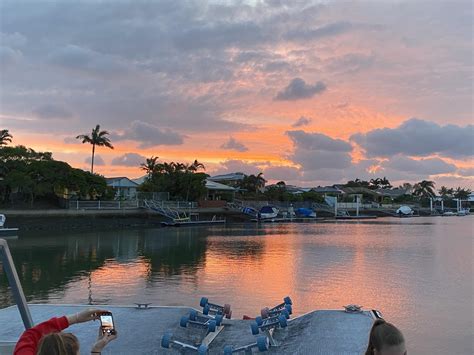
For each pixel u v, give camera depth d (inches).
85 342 200.4
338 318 219.3
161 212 2883.9
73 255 1293.1
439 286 800.3
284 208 4419.3
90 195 2741.1
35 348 99.9
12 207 2427.4
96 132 3371.1
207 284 814.5
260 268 1026.1
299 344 189.0
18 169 2399.1
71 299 694.5
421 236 2114.9
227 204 3676.2
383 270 992.2
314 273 948.6
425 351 453.4
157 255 1300.4
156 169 3767.2
